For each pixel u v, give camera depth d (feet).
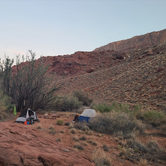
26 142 6.69
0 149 4.77
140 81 124.67
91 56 337.11
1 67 54.39
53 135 25.81
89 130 32.58
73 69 298.35
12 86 54.60
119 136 28.58
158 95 89.45
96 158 14.97
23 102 54.24
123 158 18.70
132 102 96.32
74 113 64.54
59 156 6.17
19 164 4.32
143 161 18.07
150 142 25.66
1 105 40.68
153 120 44.57
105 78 181.78
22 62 58.85
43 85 59.16
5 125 8.64
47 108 63.82
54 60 340.80
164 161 19.08
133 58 271.08
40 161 5.07
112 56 320.50
